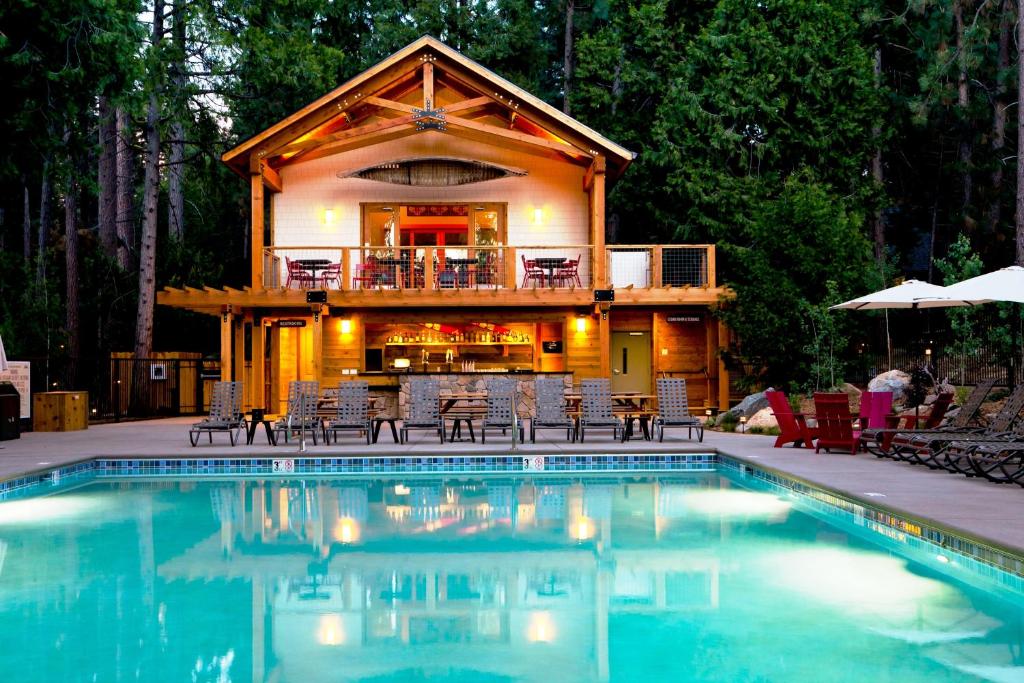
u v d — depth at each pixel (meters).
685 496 10.52
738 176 28.56
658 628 5.23
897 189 33.28
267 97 33.12
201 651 4.84
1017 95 28.08
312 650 4.85
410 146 23.27
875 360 23.14
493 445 14.26
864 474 10.20
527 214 23.27
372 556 7.20
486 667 4.55
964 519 7.05
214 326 32.28
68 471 11.99
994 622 5.33
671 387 14.98
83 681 4.36
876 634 5.10
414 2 34.84
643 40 30.16
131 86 17.50
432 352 23.30
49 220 32.81
